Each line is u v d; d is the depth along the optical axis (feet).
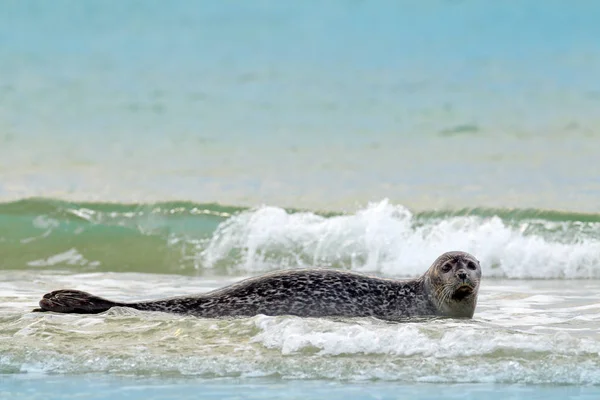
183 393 51.31
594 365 55.93
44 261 105.19
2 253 106.73
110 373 55.36
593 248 101.19
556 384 53.06
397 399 50.06
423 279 73.61
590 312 76.18
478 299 83.30
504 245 102.01
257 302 70.79
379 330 62.54
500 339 59.93
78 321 66.95
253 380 53.83
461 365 56.03
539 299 83.30
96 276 96.89
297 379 53.93
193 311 70.38
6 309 74.43
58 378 54.44
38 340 61.87
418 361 56.70
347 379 53.93
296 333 61.57
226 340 61.72
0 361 57.62
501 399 50.03
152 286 90.27
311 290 71.67
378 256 104.17
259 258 105.60
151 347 60.34
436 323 67.72
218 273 100.58
